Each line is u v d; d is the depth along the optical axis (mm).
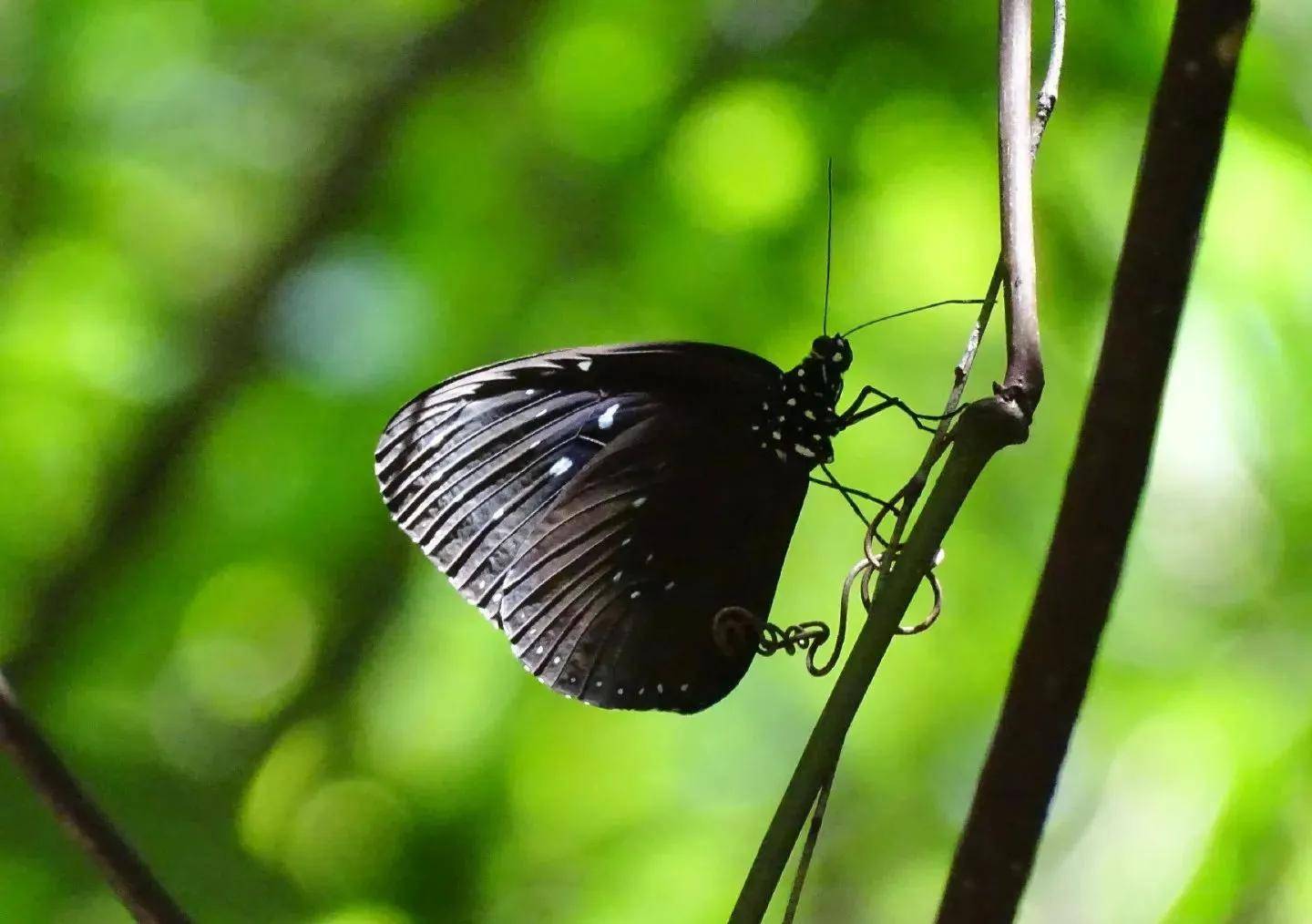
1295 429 1215
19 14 1244
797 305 1211
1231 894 1210
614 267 1223
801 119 1198
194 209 1263
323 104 1265
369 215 1244
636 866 1258
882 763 1274
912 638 1251
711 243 1213
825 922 1295
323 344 1243
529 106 1239
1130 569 1241
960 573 1246
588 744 1256
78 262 1252
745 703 1276
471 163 1239
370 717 1249
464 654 1247
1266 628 1229
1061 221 1194
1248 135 1190
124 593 1247
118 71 1249
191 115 1258
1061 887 1231
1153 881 1215
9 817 1179
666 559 1164
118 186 1252
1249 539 1232
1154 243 848
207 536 1249
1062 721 844
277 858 1237
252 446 1248
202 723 1257
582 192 1227
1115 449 839
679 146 1211
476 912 1236
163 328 1256
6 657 1239
